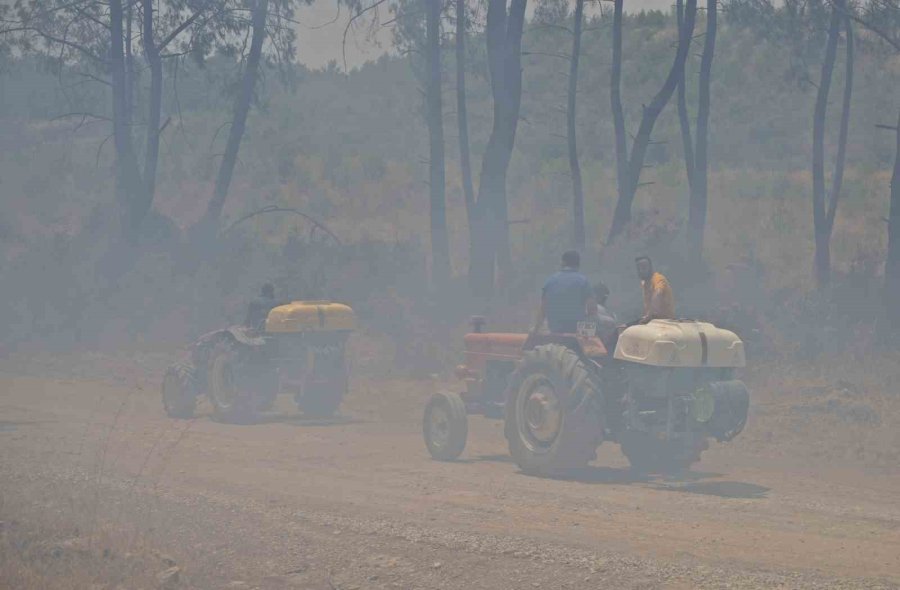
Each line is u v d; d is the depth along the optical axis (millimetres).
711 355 14836
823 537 11211
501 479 15031
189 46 48156
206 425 21953
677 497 13648
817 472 16844
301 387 23672
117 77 47688
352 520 11594
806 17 43344
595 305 16109
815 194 42562
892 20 38250
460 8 44500
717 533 11258
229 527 11227
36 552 9836
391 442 19609
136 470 14836
